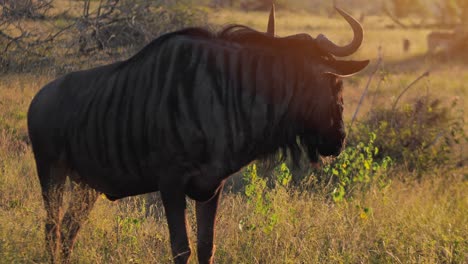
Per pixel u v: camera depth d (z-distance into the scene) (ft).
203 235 65.46
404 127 136.87
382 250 78.43
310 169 97.19
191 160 61.57
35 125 68.69
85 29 205.87
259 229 77.97
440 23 586.45
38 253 68.03
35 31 212.43
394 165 124.47
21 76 171.12
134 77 63.77
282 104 61.82
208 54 61.87
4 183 90.94
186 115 60.90
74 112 66.18
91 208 70.79
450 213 98.53
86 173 67.15
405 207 95.81
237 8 544.62
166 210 62.59
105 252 71.56
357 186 99.40
